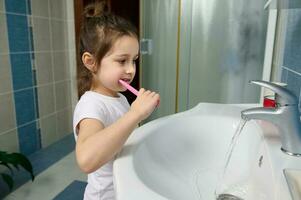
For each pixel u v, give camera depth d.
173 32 1.89
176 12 1.85
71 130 2.66
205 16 1.78
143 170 0.60
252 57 1.75
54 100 2.39
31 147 2.18
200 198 0.68
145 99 0.62
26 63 2.04
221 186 0.74
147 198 0.44
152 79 2.01
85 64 0.73
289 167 0.54
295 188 0.48
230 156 0.82
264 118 0.60
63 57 2.46
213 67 1.84
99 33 0.69
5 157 1.54
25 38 2.00
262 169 0.62
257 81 0.61
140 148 0.65
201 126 0.87
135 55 0.70
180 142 0.82
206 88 1.89
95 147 0.54
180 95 1.96
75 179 1.81
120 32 0.68
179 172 0.75
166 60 1.95
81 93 0.81
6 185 1.72
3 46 1.82
